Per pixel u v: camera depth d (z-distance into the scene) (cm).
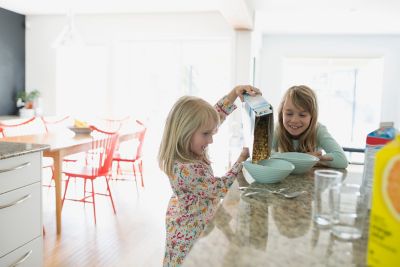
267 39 658
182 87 553
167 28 524
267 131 108
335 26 558
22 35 563
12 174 171
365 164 79
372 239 50
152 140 558
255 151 109
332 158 133
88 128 371
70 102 573
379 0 396
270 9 449
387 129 78
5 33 529
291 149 157
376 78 641
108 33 541
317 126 158
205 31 515
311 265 54
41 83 570
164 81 556
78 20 547
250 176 118
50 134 362
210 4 474
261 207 82
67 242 261
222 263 54
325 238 64
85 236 273
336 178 71
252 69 505
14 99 556
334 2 408
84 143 309
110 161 324
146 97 561
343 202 68
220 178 112
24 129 488
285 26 569
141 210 336
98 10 518
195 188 116
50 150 266
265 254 57
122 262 232
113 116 556
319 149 158
